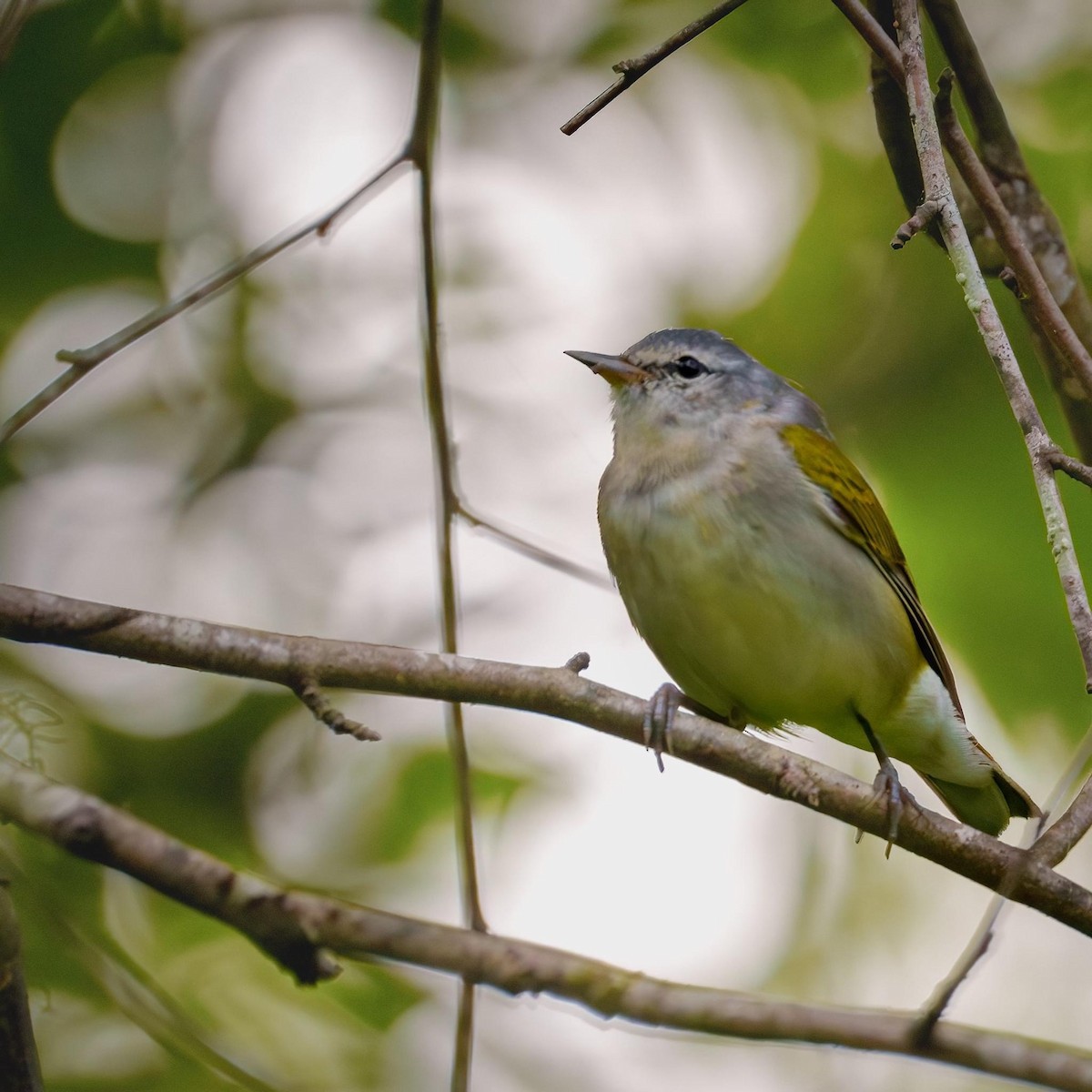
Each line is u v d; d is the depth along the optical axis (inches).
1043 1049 227.6
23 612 285.1
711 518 367.2
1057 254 346.9
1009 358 265.7
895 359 481.7
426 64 339.3
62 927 309.6
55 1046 360.2
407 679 293.4
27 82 473.1
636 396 388.5
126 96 498.3
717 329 508.1
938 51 406.3
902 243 268.1
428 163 342.0
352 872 427.2
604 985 236.4
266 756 445.4
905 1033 228.8
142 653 286.7
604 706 303.4
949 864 300.7
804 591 367.2
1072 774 278.5
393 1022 394.6
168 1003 306.5
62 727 430.9
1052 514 258.4
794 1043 231.3
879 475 457.4
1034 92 474.9
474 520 351.3
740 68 509.7
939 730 388.8
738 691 384.8
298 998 392.8
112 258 492.4
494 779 432.8
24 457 521.0
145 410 533.3
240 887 235.9
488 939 237.3
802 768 304.3
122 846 235.5
